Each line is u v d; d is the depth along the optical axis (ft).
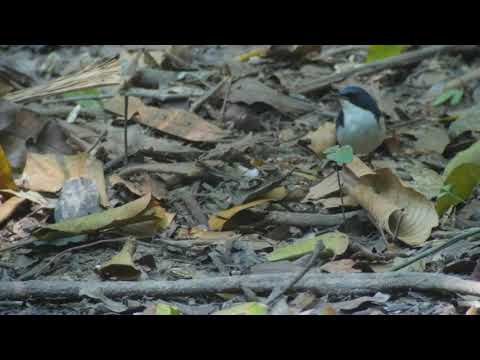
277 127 30.19
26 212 23.20
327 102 32.91
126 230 21.58
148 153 26.43
